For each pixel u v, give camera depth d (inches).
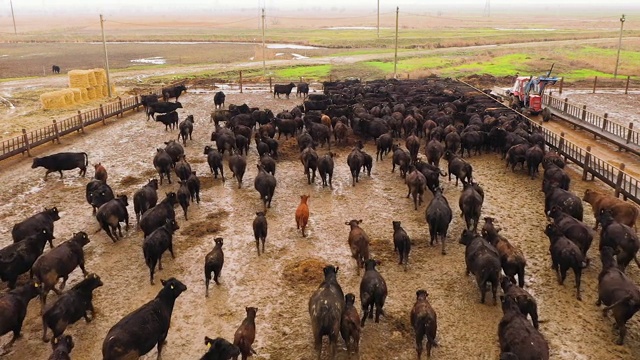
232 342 418.0
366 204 712.4
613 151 960.3
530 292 484.1
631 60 2388.0
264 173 698.8
